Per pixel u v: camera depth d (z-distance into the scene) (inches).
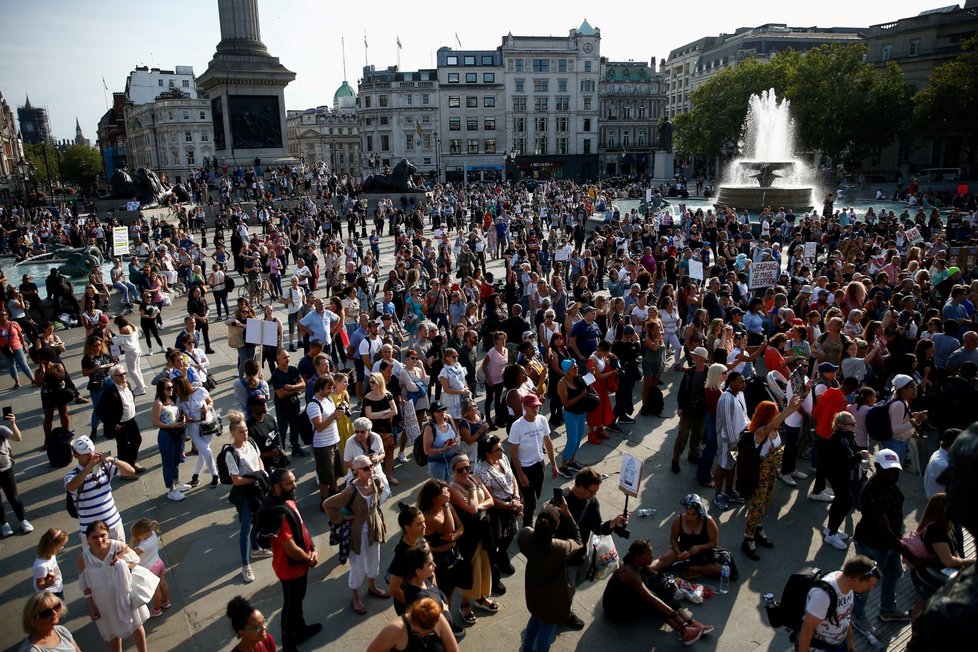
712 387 386.0
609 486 398.6
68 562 338.6
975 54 2315.5
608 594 276.5
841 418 327.6
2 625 289.7
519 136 4367.6
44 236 1534.2
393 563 222.1
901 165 3152.1
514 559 329.7
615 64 4554.6
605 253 1041.5
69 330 848.9
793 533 347.3
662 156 2802.7
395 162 4318.4
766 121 2488.9
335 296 674.2
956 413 384.5
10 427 366.9
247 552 313.6
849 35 4424.2
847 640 227.3
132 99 5895.7
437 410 351.6
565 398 400.5
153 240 1354.6
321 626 278.1
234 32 2065.7
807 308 619.5
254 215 1772.9
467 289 732.0
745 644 264.2
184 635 278.1
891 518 257.9
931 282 735.1
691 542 301.7
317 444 367.2
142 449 470.9
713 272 856.9
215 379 622.5
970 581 73.9
